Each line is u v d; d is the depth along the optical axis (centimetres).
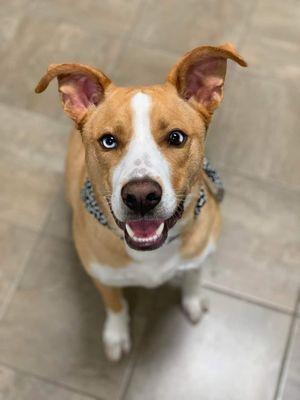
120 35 92
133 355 72
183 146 48
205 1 94
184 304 73
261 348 71
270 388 69
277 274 75
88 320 74
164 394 69
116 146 48
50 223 79
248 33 92
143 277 60
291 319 73
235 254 77
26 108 87
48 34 92
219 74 49
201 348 72
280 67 89
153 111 46
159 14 93
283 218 79
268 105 86
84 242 59
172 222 51
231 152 83
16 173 83
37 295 75
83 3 94
